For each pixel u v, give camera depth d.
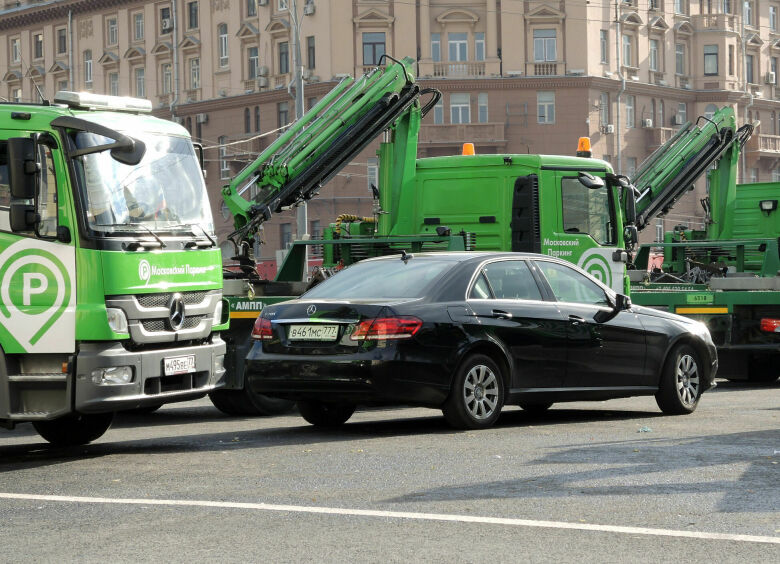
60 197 22.23
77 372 21.94
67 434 25.25
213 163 145.62
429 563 13.16
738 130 56.75
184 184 24.42
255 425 28.30
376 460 20.75
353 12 133.25
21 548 14.42
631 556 13.38
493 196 37.41
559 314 26.36
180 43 148.50
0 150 22.50
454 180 38.06
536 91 134.12
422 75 133.12
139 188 23.33
